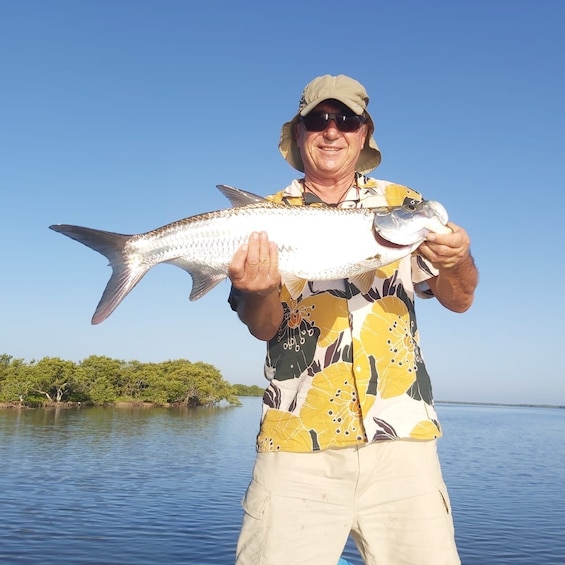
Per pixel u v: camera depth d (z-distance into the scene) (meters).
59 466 9.83
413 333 1.27
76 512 6.08
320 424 1.17
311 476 1.18
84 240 1.28
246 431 19.48
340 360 1.19
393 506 1.16
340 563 1.62
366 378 1.17
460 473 10.62
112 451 12.43
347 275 1.23
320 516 1.17
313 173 1.38
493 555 4.69
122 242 1.29
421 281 1.30
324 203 1.38
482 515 6.47
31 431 16.52
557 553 4.78
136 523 5.60
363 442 1.15
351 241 1.24
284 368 1.24
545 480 9.70
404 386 1.19
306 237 1.24
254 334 1.25
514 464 12.34
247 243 1.16
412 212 1.21
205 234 1.27
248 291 1.11
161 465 10.39
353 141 1.34
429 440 1.19
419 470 1.16
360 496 1.17
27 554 4.40
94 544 4.75
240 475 9.44
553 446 18.11
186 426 21.00
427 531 1.14
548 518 6.31
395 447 1.16
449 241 1.09
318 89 1.31
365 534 1.17
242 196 1.27
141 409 31.64
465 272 1.18
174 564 4.21
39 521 5.59
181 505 6.65
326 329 1.21
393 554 1.15
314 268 1.24
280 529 1.17
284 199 1.41
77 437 15.29
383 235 1.22
